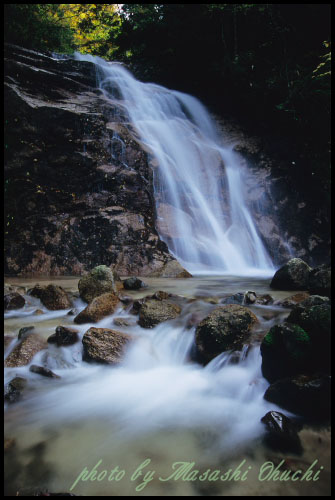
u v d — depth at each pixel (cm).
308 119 1530
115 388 318
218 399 299
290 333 285
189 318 417
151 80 1812
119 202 987
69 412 278
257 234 1339
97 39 2197
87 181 996
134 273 860
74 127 1030
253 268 1193
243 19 1573
